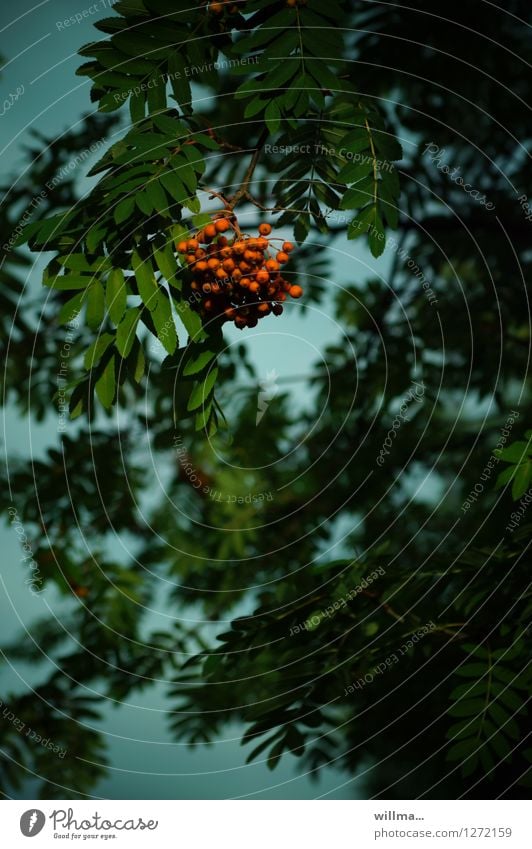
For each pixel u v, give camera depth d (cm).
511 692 257
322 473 501
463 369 496
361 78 396
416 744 363
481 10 399
